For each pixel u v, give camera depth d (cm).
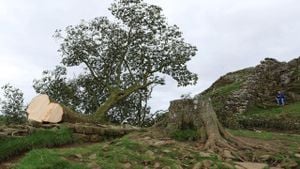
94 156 1175
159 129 1557
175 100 1577
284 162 1333
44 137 1355
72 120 1606
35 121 1499
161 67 2608
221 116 2238
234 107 2983
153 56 2620
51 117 1549
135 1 2609
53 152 1159
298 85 3288
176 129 1512
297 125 2464
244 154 1362
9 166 1187
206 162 1198
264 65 3406
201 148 1371
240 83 3388
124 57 2617
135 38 2598
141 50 2612
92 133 1486
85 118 1669
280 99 3098
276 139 1694
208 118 1495
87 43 2600
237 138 1492
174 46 2628
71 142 1409
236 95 3081
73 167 1079
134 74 2630
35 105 1603
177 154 1260
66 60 2611
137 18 2598
